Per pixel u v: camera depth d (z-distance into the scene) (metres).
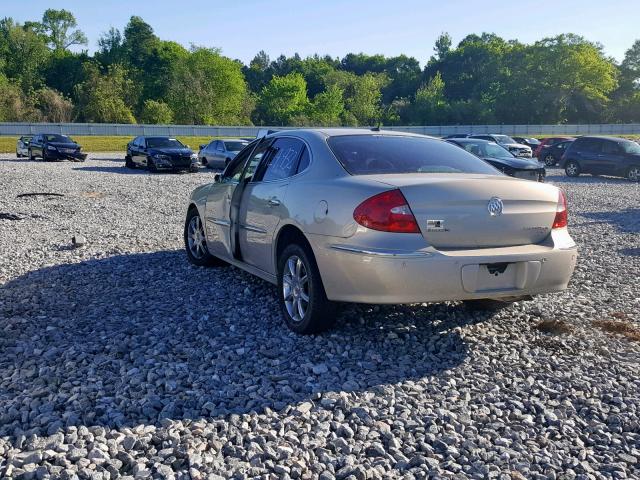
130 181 20.72
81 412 3.62
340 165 4.93
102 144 53.03
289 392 3.91
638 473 3.13
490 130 74.12
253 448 3.24
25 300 5.98
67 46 131.50
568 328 5.22
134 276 6.95
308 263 4.82
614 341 4.98
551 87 101.94
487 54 135.50
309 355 4.59
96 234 9.97
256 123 116.81
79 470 3.01
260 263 5.69
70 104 81.75
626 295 6.33
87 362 4.43
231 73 105.25
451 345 4.84
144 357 4.49
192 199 7.35
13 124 58.72
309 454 3.20
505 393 4.01
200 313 5.58
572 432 3.51
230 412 3.67
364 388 4.04
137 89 101.44
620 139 23.86
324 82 140.25
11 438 3.34
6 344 4.80
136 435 3.36
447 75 140.38
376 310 5.55
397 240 4.31
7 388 3.98
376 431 3.47
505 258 4.45
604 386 4.12
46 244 9.00
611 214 13.12
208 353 4.59
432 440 3.38
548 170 28.95
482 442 3.38
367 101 116.50
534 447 3.34
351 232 4.43
